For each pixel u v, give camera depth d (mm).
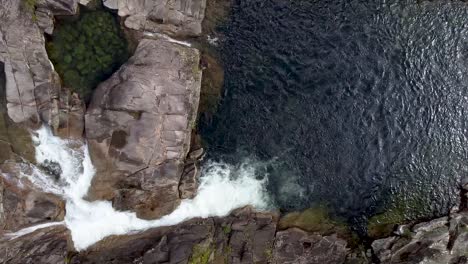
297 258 27672
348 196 30297
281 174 30047
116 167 26453
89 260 25281
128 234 26797
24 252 23781
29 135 25312
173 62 27688
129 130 26281
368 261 28312
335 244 28453
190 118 28266
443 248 28500
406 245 28594
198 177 28875
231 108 29953
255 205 29219
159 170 27047
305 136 30531
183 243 26328
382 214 30156
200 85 29016
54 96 25594
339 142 30781
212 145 29562
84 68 26750
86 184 26359
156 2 27641
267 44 30703
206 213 28422
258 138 30141
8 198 24094
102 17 27031
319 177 30297
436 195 30875
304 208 29656
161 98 26875
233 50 30156
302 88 30766
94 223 26469
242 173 29688
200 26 29172
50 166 25812
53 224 25344
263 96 30328
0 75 24734
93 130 26125
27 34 24859
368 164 30859
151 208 27297
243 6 30516
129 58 27219
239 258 27016
